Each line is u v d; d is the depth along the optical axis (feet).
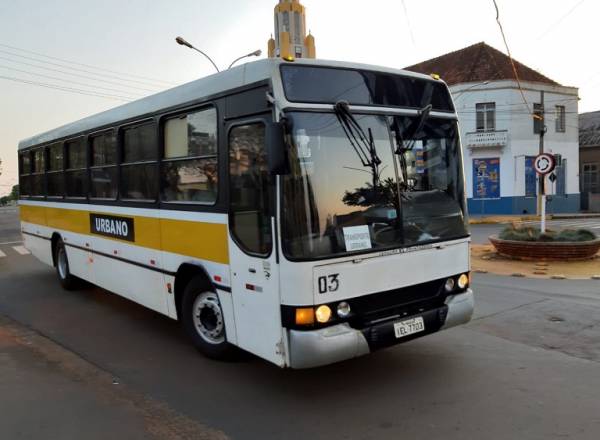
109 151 23.43
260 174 14.24
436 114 16.67
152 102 19.76
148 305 20.94
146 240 20.52
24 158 35.91
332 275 13.67
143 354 18.97
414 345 19.22
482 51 104.06
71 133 27.37
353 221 14.24
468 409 13.84
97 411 14.06
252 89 14.43
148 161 20.13
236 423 13.35
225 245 15.80
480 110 99.19
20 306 27.02
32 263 43.62
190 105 17.25
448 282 16.47
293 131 13.50
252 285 14.70
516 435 12.37
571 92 105.60
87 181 25.70
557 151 104.68
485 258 40.04
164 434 12.77
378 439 12.35
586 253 37.14
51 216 31.07
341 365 17.34
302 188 13.50
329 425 13.15
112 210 23.24
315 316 13.37
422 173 16.12
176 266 18.60
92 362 18.17
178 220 18.22
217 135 16.03
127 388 15.71
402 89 15.99
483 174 100.07
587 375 16.14
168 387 15.78
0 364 17.71
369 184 14.71
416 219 15.62
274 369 17.15
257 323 14.66
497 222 86.43
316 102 14.05
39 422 13.39
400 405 14.20
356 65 15.10
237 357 17.71
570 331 20.76
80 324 23.25
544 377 16.02
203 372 17.01
